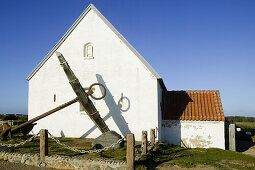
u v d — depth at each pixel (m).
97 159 7.85
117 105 13.29
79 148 10.43
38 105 14.78
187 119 13.93
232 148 13.78
